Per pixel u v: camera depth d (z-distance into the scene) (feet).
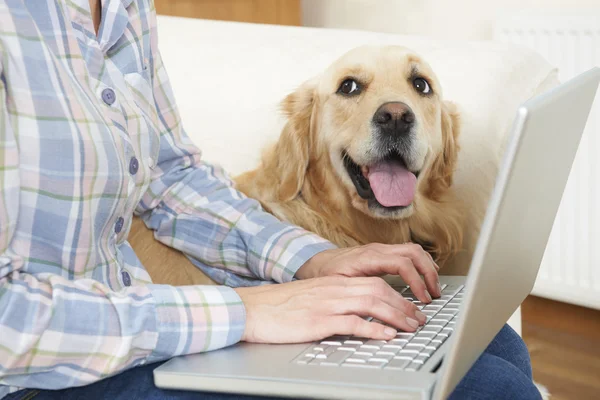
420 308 3.05
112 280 3.05
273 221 3.60
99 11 3.23
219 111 4.81
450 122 4.54
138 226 3.85
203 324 2.63
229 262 3.62
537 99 2.07
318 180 4.67
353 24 8.28
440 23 7.70
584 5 6.77
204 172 3.83
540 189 2.36
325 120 4.67
